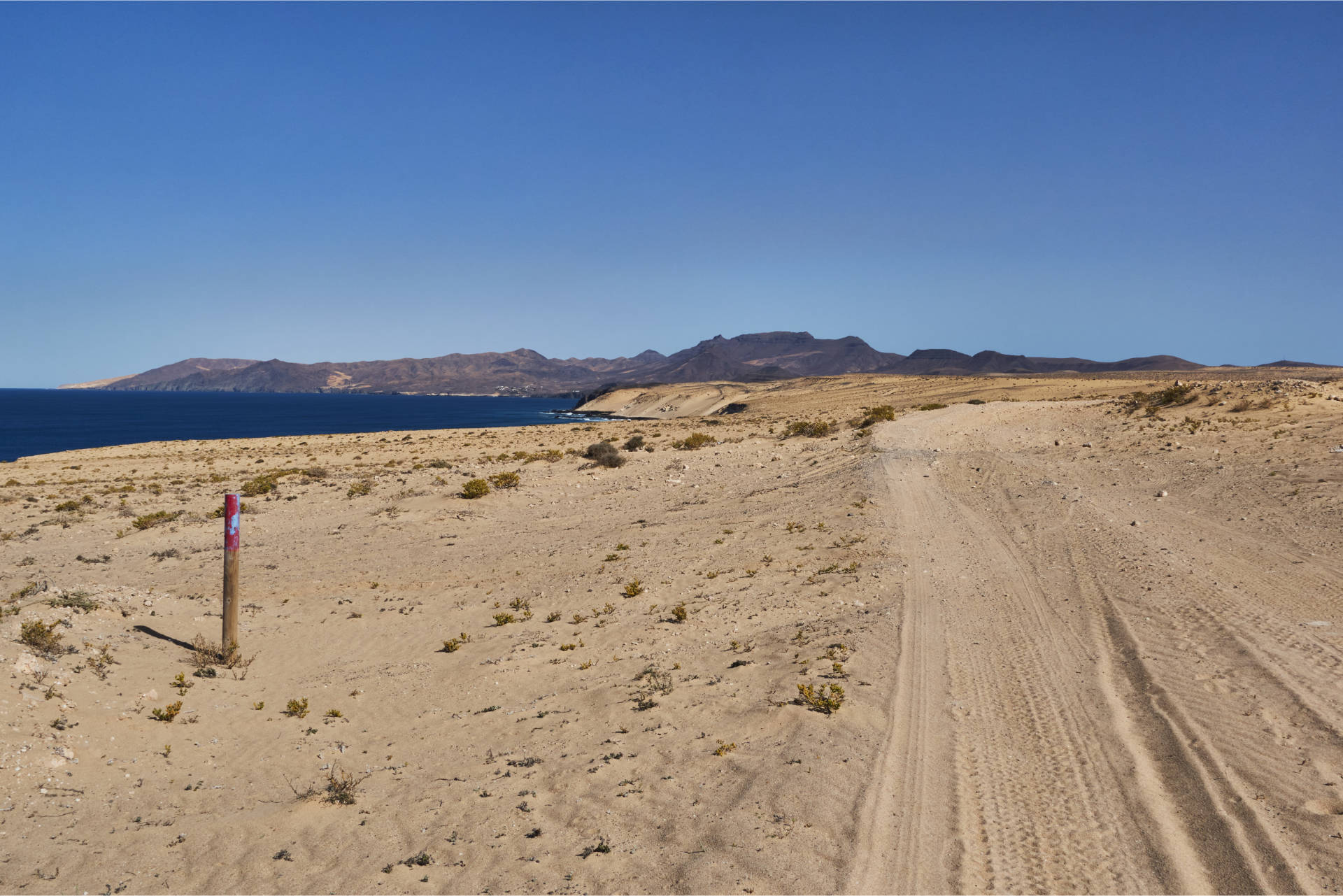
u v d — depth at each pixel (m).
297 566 21.34
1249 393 37.78
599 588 17.30
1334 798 6.88
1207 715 8.71
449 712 11.07
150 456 58.34
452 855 6.90
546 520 26.53
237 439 78.31
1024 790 7.41
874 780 7.52
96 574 20.56
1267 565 14.62
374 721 10.91
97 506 31.64
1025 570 15.91
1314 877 5.82
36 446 112.50
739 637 12.95
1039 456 30.95
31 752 8.38
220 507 30.69
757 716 9.25
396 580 19.53
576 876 6.33
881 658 11.04
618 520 25.83
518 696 11.48
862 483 27.69
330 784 8.66
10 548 24.33
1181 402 40.03
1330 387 38.03
